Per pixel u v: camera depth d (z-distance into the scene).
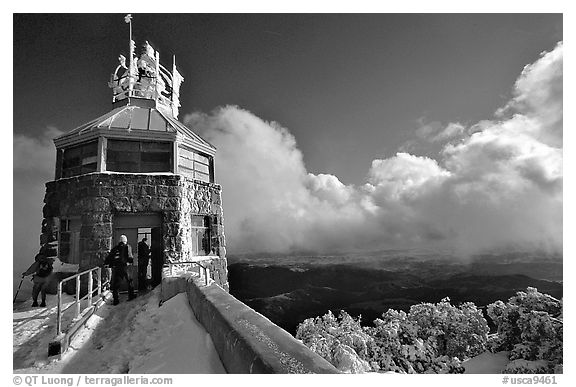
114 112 13.63
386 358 27.31
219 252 13.70
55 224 11.90
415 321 33.97
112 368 4.97
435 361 28.22
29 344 6.35
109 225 10.76
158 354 4.92
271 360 2.45
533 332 26.83
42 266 9.45
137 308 8.44
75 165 12.27
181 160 12.92
